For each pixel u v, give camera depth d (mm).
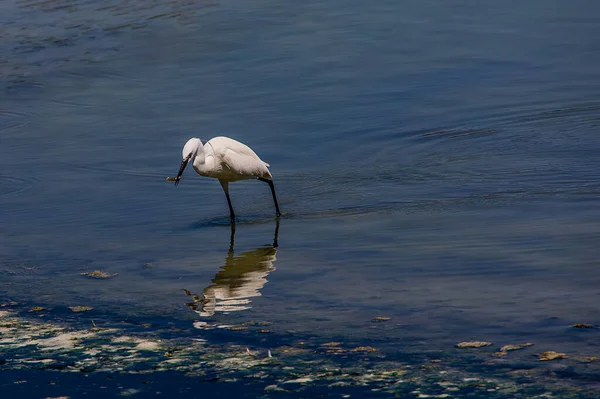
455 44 24875
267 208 14883
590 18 26734
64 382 8508
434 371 8336
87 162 17594
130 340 9469
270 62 23984
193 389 8250
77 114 20766
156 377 8531
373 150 17828
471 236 12680
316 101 20844
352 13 28562
